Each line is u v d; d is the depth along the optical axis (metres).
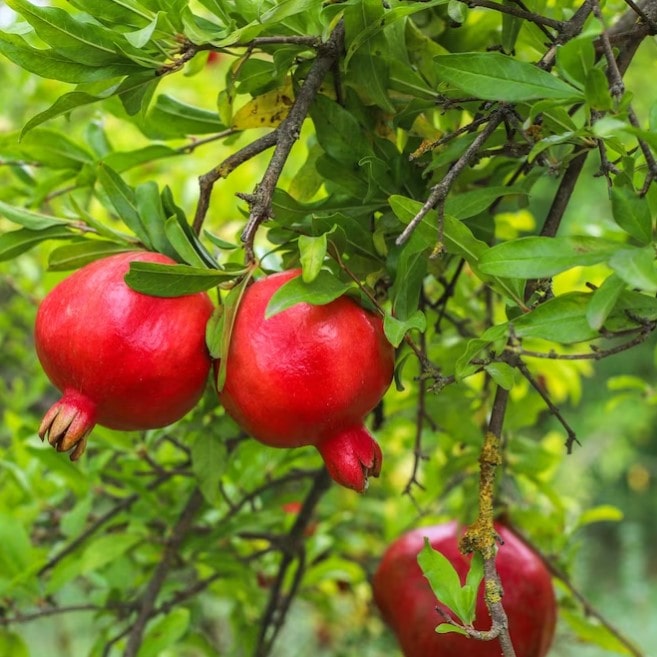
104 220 1.50
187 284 0.92
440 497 1.32
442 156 0.97
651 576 3.84
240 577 1.24
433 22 1.08
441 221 0.91
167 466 1.27
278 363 0.91
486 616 1.06
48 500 1.33
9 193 1.20
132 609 1.20
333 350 0.91
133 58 0.93
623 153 0.90
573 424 4.07
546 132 0.96
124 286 0.92
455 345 1.19
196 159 1.58
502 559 1.09
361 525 1.52
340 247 0.94
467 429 1.18
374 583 1.15
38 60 0.92
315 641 1.98
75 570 1.18
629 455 4.14
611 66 0.88
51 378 0.94
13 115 1.92
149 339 0.92
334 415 0.92
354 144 1.00
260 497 1.32
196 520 1.25
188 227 0.98
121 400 0.92
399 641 1.12
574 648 2.13
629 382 1.28
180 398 0.93
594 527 4.35
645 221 0.85
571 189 0.98
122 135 1.73
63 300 0.93
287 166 1.63
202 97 1.83
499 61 0.88
